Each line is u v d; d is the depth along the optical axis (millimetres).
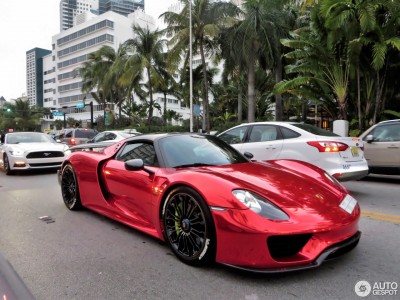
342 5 13352
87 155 5219
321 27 14914
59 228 4621
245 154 4766
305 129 6672
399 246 3730
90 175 4980
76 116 92688
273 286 2814
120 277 3072
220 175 3326
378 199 6414
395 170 7957
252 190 3031
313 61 15492
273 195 3033
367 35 13664
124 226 4652
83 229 4547
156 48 34219
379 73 15500
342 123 14328
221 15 24156
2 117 74500
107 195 4758
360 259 3354
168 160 3922
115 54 42094
